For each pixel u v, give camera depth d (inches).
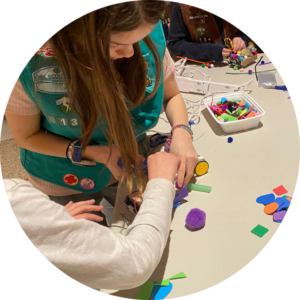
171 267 22.7
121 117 24.4
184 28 53.7
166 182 23.0
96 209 25.7
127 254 17.2
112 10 17.3
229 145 33.2
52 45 21.3
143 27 18.8
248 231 24.3
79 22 18.5
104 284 16.8
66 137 30.6
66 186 33.9
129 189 27.8
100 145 31.0
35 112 27.3
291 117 35.8
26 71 23.7
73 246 15.3
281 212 25.0
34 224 14.5
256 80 43.7
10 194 14.4
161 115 40.4
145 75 26.8
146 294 21.1
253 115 34.7
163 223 20.5
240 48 50.2
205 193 28.1
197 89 43.3
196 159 28.7
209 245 23.7
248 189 27.7
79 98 24.0
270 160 30.4
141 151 34.0
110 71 21.2
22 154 33.4
